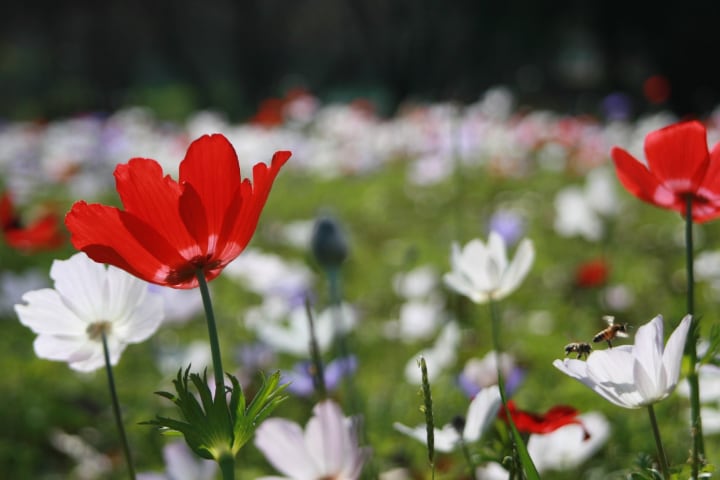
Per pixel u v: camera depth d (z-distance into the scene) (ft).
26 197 51.26
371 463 10.93
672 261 32.07
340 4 222.07
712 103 114.21
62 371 22.39
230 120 133.90
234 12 189.16
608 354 6.98
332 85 196.54
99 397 20.84
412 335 22.65
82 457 18.28
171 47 201.98
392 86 155.53
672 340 6.89
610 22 126.00
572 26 134.92
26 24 208.85
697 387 8.04
